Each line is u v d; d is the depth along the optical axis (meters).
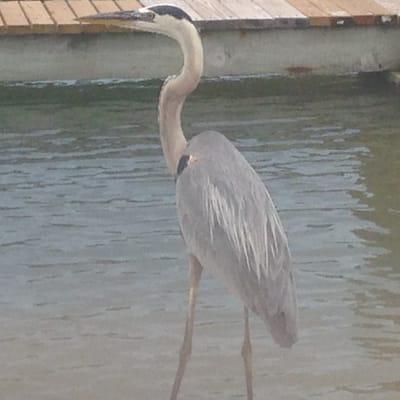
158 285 10.87
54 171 13.87
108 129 15.48
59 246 11.72
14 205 12.78
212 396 8.84
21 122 15.77
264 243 7.73
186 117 15.94
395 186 13.26
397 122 15.73
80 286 10.82
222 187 7.89
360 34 17.62
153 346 9.69
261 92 17.08
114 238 11.91
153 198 12.98
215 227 7.85
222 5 18.30
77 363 9.38
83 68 17.39
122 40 17.31
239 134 15.25
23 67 17.28
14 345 9.70
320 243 11.68
